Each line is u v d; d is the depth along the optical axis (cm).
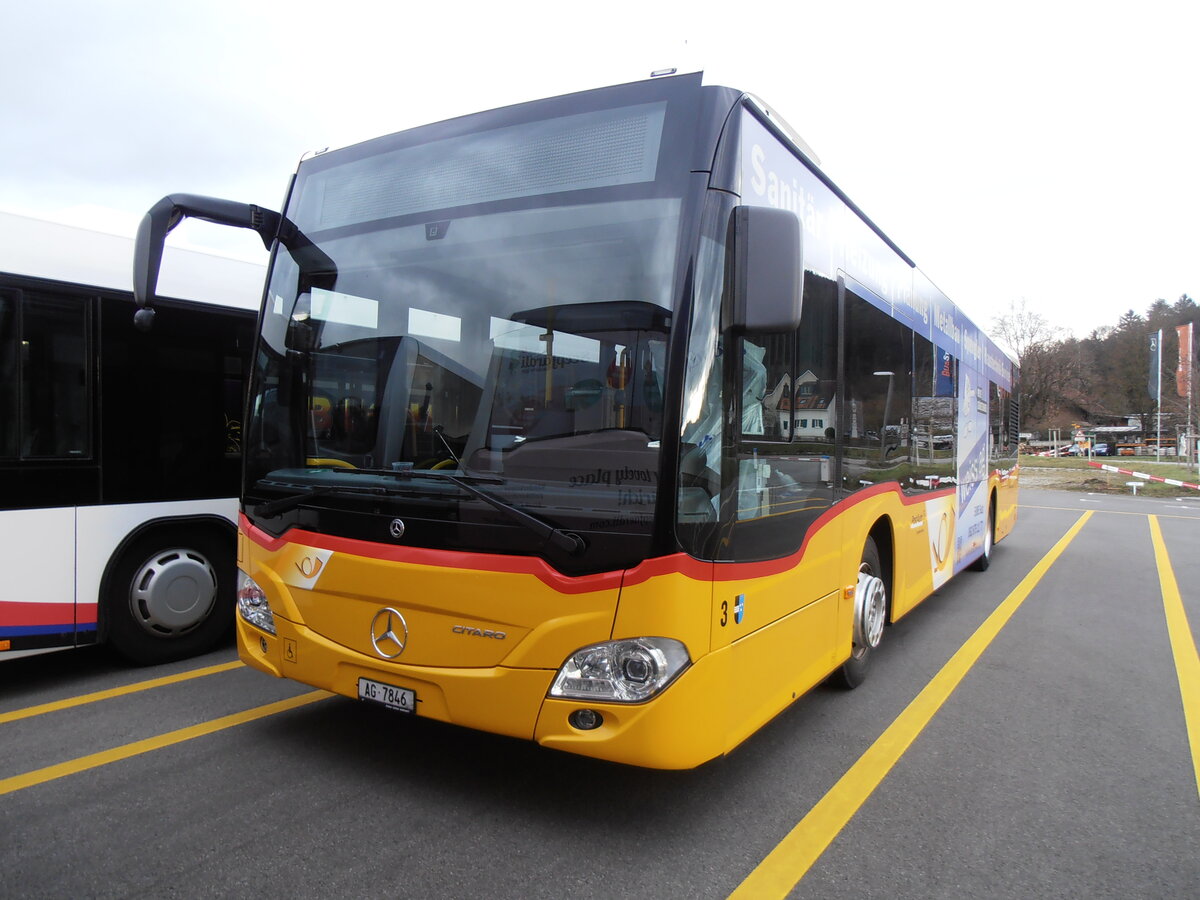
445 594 299
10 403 435
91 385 467
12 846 290
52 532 452
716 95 300
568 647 281
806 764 387
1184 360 3878
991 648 616
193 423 514
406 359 333
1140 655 607
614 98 313
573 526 281
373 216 359
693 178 291
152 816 313
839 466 423
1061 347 6391
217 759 368
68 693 456
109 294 475
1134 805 353
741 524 310
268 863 281
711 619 290
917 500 591
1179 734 441
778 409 347
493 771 361
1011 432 1145
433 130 351
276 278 384
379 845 296
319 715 423
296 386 364
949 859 303
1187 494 2623
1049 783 374
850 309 444
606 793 345
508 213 324
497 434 303
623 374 286
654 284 287
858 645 489
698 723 284
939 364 664
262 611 367
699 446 283
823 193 405
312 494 336
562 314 302
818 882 283
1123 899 279
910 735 429
